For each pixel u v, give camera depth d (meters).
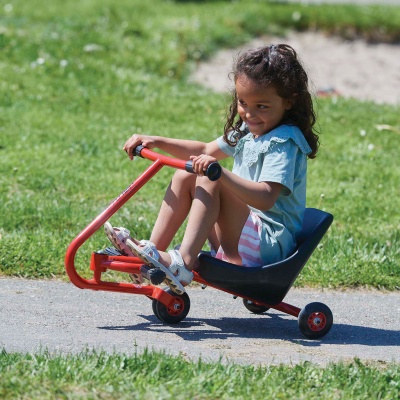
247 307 15.33
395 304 16.44
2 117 27.12
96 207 20.36
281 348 13.24
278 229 13.55
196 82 36.62
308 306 13.87
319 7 48.69
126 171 23.22
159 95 31.64
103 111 28.91
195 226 13.16
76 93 30.55
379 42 45.81
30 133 25.75
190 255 13.16
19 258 16.56
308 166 24.94
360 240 19.23
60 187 21.66
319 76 40.66
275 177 13.06
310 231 13.82
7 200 20.00
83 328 13.62
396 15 47.97
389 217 21.25
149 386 10.48
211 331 13.98
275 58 13.26
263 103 13.30
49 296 15.27
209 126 28.22
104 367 10.89
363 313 15.77
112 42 37.91
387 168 25.27
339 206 21.80
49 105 28.91
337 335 14.34
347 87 39.59
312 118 13.90
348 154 26.33
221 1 50.78
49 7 45.81
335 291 16.97
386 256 18.33
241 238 13.58
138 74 34.09
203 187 13.23
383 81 40.84
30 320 13.84
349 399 10.72
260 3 49.97
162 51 38.56
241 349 13.01
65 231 18.20
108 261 13.28
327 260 17.80
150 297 14.05
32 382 10.35
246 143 13.82
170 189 13.71
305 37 45.38
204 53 40.62
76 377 10.57
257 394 10.58
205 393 10.48
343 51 44.28
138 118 28.45
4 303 14.65
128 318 14.38
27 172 22.44
